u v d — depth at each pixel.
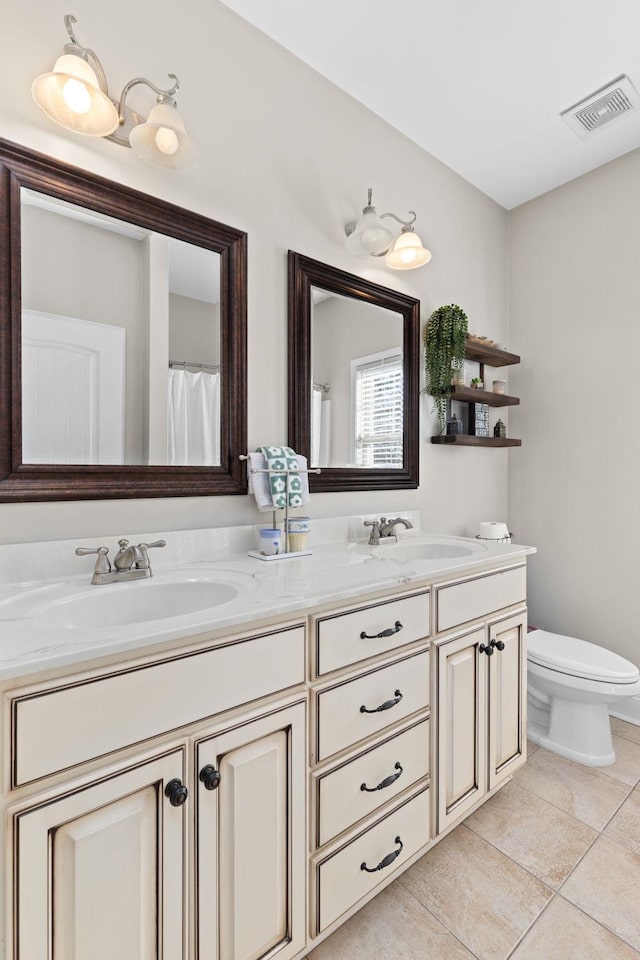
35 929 0.67
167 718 0.80
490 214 2.51
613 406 2.23
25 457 1.12
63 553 1.15
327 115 1.73
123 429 1.27
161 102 1.14
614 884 1.28
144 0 1.29
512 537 2.63
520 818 1.53
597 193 2.28
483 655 1.49
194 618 0.85
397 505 2.00
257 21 1.51
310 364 1.67
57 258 1.17
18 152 1.09
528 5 1.45
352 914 1.11
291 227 1.63
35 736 0.67
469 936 1.13
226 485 1.45
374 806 1.15
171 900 0.80
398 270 2.00
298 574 1.21
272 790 0.94
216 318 1.44
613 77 1.73
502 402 2.42
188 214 1.37
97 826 0.72
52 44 1.15
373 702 1.15
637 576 2.16
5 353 1.09
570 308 2.38
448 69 1.69
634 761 1.85
